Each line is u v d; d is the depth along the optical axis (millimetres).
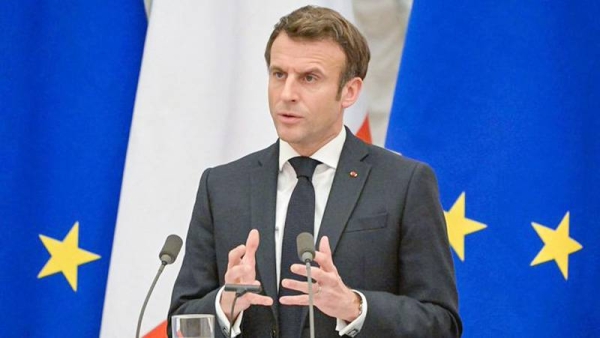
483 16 14117
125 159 14852
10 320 14648
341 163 10672
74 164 14875
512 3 14102
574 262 13844
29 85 14859
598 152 13922
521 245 13797
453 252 13836
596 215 13875
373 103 15977
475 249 13828
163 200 14453
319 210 10539
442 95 14016
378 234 10320
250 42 14781
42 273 14797
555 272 13781
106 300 14414
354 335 9750
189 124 14602
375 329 9734
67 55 14984
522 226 13820
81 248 14859
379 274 10281
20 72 14820
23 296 14727
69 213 14852
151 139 14523
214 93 14711
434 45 14102
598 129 13953
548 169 13852
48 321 14781
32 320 14758
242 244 10508
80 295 14836
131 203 14430
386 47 16000
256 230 9703
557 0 14070
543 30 14031
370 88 15969
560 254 13773
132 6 15242
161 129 14547
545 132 13898
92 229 14875
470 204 13875
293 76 10266
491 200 13852
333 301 9391
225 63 14805
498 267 13797
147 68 14617
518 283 13781
